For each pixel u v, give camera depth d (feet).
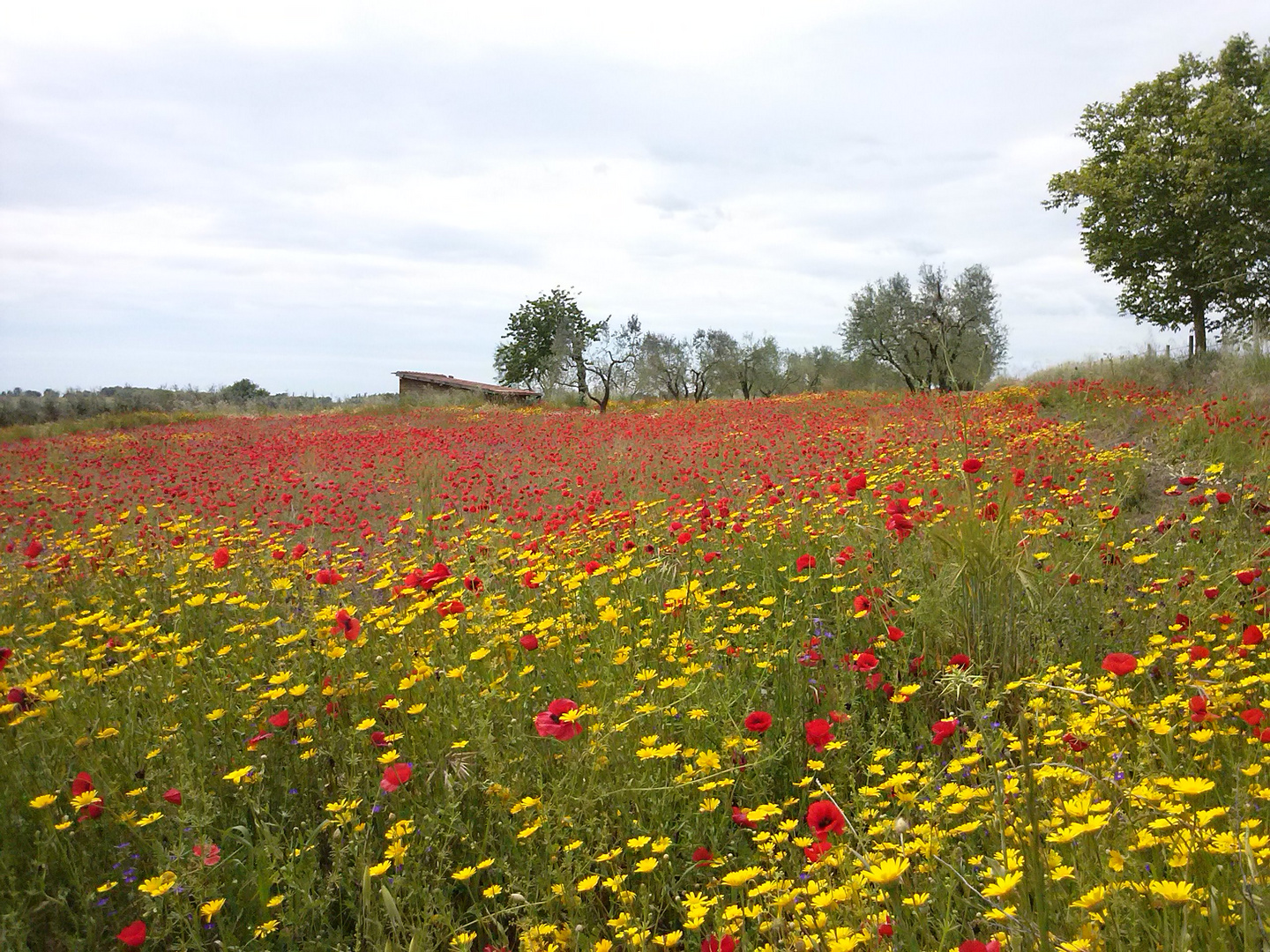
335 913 8.60
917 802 8.04
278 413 130.00
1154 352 62.28
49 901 8.05
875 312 157.89
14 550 26.76
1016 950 5.39
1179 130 100.12
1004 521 13.05
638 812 9.00
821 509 19.70
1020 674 11.98
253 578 18.61
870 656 11.11
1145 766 7.85
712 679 11.26
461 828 8.57
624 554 17.63
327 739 11.05
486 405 132.57
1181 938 5.15
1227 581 13.21
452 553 22.25
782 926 6.47
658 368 180.86
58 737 10.68
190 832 8.69
